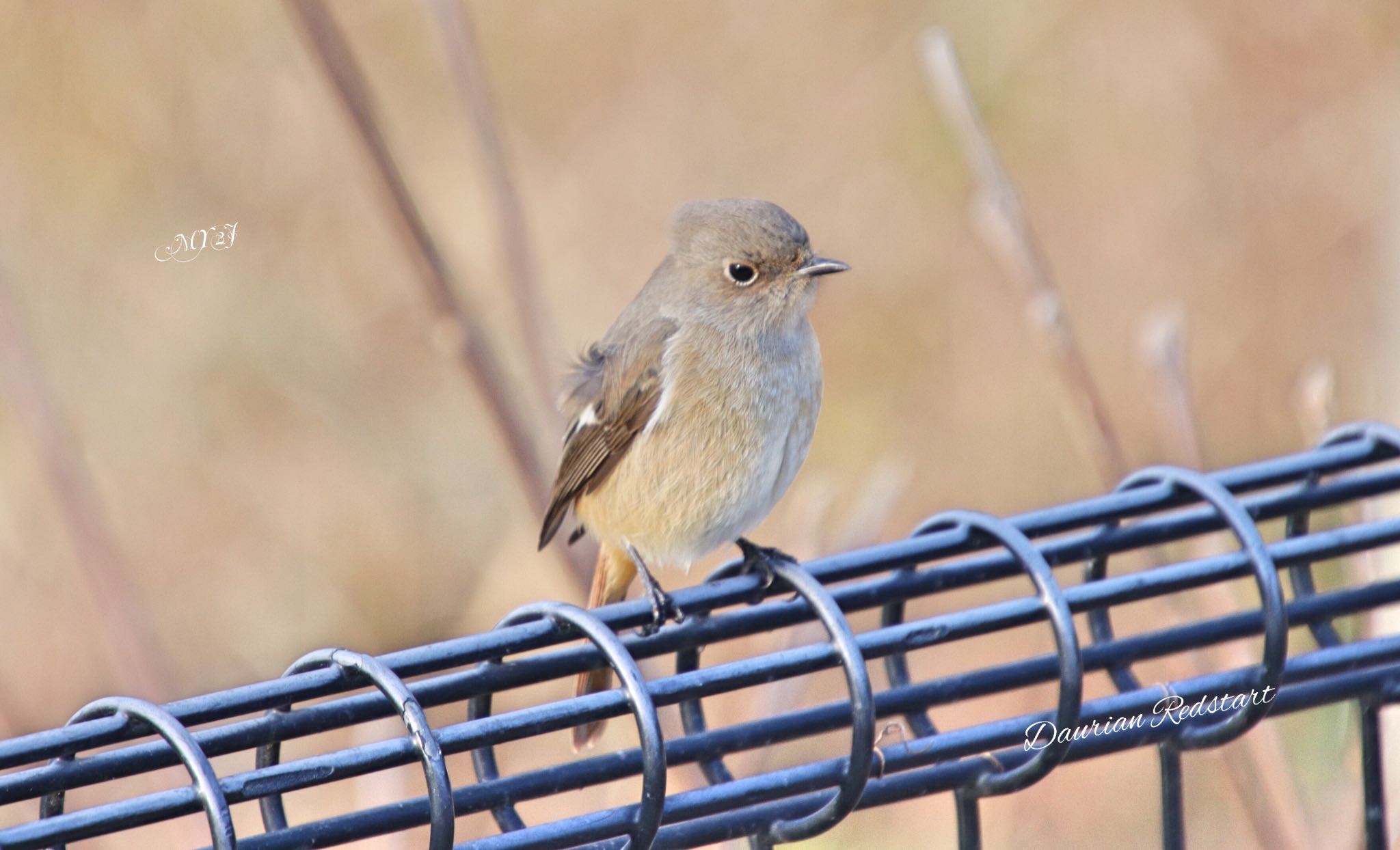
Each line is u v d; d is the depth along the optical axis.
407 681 5.45
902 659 5.76
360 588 14.73
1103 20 16.56
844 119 16.64
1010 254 7.57
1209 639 5.81
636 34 16.83
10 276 13.92
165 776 9.78
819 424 16.27
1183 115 16.78
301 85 14.17
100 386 14.38
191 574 14.53
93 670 13.27
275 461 14.83
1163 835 5.76
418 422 15.01
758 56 16.86
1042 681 5.62
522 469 7.57
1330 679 5.88
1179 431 7.63
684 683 5.02
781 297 7.23
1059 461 15.95
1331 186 16.45
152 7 14.12
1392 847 6.89
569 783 5.11
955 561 5.68
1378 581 6.12
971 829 5.57
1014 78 16.56
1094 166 16.67
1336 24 16.45
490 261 13.81
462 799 4.94
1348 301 16.25
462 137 14.80
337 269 14.76
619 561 7.61
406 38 15.24
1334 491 6.02
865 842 10.88
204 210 14.40
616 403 7.27
